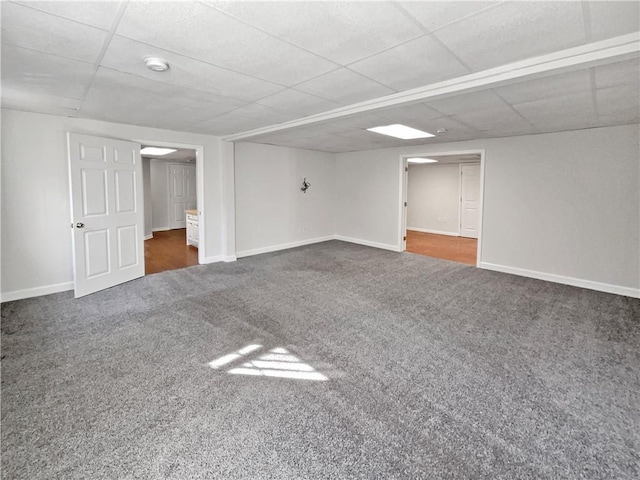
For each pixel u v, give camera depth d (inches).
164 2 60.4
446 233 362.9
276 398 82.0
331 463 62.9
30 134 147.6
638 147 157.9
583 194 173.9
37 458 63.3
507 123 158.7
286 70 94.8
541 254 189.9
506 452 65.9
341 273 198.2
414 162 341.1
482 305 147.3
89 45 78.7
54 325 122.3
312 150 283.7
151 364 96.7
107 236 164.1
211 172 215.6
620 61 80.7
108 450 65.5
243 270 203.3
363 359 100.9
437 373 93.6
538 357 102.7
